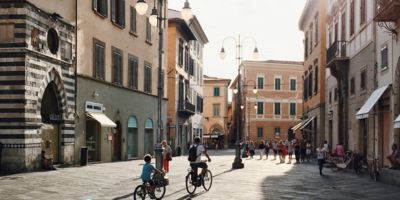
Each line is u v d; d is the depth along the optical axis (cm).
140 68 3950
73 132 2764
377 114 2555
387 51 2405
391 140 2350
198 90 7025
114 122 3388
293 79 8550
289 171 2934
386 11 2109
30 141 2305
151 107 4241
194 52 6625
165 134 4703
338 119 3525
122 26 3522
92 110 3014
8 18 2262
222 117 9475
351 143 3166
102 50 3181
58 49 2589
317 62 4575
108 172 2427
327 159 3369
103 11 3197
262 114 8400
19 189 1659
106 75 3247
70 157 2728
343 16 3431
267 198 1602
